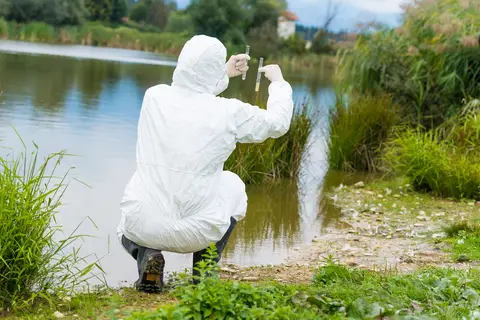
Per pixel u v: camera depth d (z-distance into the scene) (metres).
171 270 6.33
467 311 4.70
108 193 8.70
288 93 5.54
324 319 4.31
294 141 10.97
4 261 4.84
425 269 6.06
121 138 12.06
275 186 10.45
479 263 6.62
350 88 14.27
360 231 8.14
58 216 7.59
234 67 5.74
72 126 12.64
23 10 30.59
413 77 13.45
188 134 5.16
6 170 5.21
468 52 13.38
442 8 14.27
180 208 5.15
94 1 32.22
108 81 19.22
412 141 10.74
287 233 7.98
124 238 5.43
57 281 5.55
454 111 13.29
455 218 8.78
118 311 4.72
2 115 12.96
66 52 27.03
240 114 5.27
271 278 6.02
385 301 4.79
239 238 7.70
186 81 5.27
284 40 27.98
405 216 8.88
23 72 19.34
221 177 5.39
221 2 28.81
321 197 9.89
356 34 14.72
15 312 4.83
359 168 12.02
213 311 4.17
